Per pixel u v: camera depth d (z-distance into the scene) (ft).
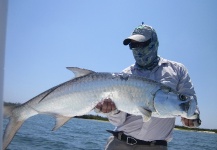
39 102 3.82
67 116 3.87
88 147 17.53
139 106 3.65
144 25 4.50
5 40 1.14
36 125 30.91
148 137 4.33
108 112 3.77
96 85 3.77
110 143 4.69
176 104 3.53
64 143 18.01
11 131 3.63
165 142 4.41
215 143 37.55
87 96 3.78
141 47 4.42
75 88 3.82
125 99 3.68
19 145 14.79
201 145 30.96
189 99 3.57
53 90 3.87
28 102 3.79
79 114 3.85
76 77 3.89
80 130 32.73
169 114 3.58
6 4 1.14
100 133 30.78
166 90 3.61
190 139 41.37
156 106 3.60
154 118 4.24
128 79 3.70
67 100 3.83
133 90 3.66
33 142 16.55
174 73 4.44
